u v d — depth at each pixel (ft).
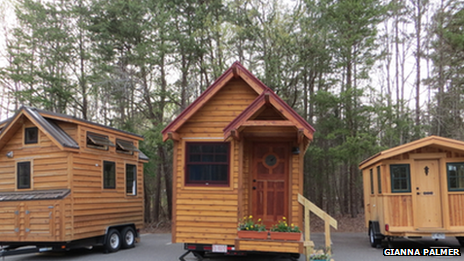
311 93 59.62
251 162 27.76
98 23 56.44
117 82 54.24
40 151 31.40
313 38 49.21
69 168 30.07
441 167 30.68
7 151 32.73
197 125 26.96
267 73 49.24
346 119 51.72
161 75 59.31
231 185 25.61
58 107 61.31
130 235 38.01
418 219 30.68
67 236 28.76
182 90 59.36
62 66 61.16
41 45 58.13
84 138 32.48
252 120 24.86
